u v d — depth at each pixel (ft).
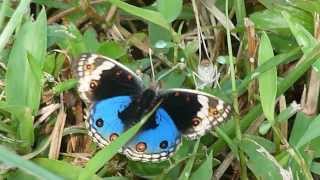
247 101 1.10
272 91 1.00
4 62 1.11
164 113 0.95
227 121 1.04
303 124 1.05
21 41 1.06
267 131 1.05
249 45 1.11
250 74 1.02
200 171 0.99
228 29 1.05
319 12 1.12
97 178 0.98
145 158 0.95
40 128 1.08
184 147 1.03
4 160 0.86
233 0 1.19
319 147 1.03
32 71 1.02
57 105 1.08
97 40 1.19
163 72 1.13
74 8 1.19
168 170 1.01
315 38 1.10
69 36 1.13
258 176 1.00
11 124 1.05
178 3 1.10
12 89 1.04
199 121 0.95
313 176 1.06
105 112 0.95
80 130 1.08
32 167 0.87
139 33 1.19
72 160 1.07
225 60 1.13
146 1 1.25
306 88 1.12
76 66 0.95
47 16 1.22
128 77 0.97
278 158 1.01
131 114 0.95
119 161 1.05
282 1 1.17
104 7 1.21
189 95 0.95
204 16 1.21
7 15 1.13
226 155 1.07
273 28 1.14
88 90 0.96
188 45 1.14
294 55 1.10
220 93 1.08
